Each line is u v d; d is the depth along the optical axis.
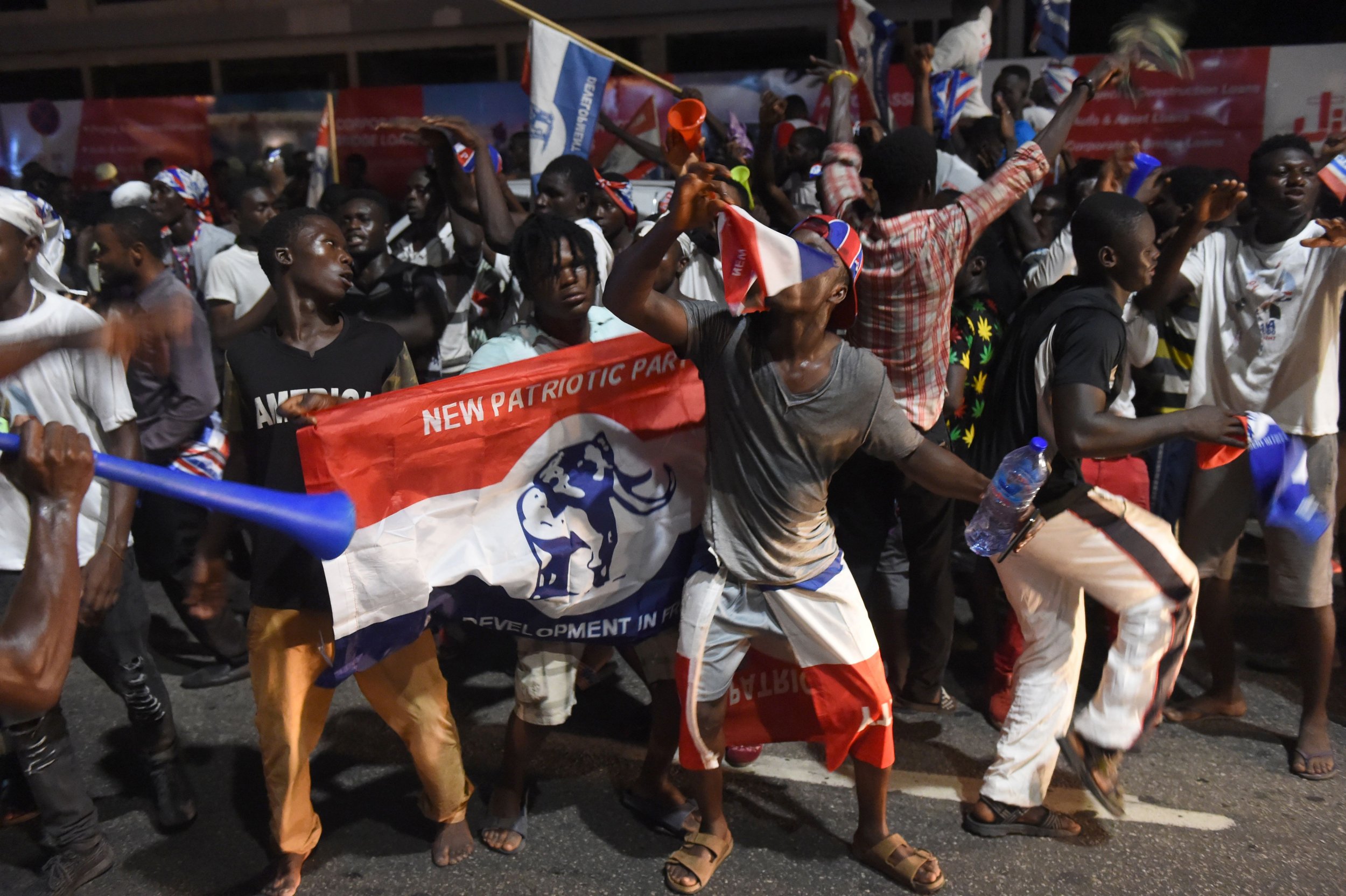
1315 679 3.25
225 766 3.52
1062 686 2.92
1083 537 2.72
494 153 4.60
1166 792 3.19
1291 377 3.23
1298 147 3.13
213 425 4.05
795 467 2.50
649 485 2.82
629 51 10.55
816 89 7.73
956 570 4.86
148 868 2.99
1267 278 3.23
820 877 2.85
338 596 2.53
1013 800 2.95
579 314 2.78
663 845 3.03
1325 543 3.18
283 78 12.21
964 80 5.57
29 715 1.57
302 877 2.92
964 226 3.03
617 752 3.54
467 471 2.64
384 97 8.66
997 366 3.07
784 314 2.40
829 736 2.78
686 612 2.69
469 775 3.43
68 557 1.54
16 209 2.68
